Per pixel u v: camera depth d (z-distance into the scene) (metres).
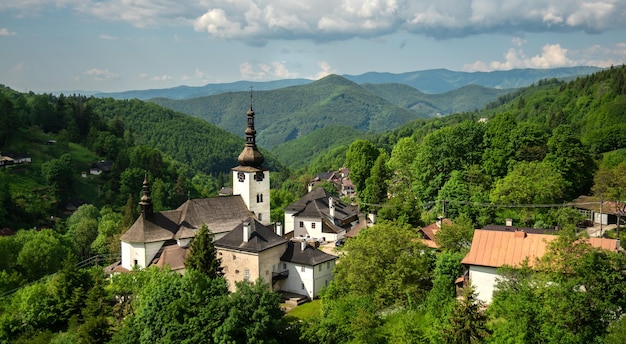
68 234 154.12
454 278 70.44
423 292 68.38
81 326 66.88
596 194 105.44
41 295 77.06
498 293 55.22
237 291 61.88
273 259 86.12
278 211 150.88
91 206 178.25
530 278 56.53
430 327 55.88
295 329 62.72
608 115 176.88
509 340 48.88
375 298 66.25
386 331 59.25
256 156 109.94
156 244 91.12
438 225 101.00
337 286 71.19
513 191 99.12
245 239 85.19
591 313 49.62
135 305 69.00
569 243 53.69
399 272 67.69
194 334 57.78
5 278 95.12
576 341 47.62
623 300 50.81
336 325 60.31
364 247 70.38
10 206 174.25
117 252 134.12
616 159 127.31
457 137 120.19
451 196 105.81
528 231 84.12
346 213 130.62
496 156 115.25
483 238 67.94
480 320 52.53
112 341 61.53
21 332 73.62
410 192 125.06
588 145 157.38
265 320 58.44
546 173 100.25
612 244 63.84
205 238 79.69
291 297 84.56
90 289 75.69
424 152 123.38
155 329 59.84
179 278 68.75
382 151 163.00
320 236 120.88
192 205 99.00
